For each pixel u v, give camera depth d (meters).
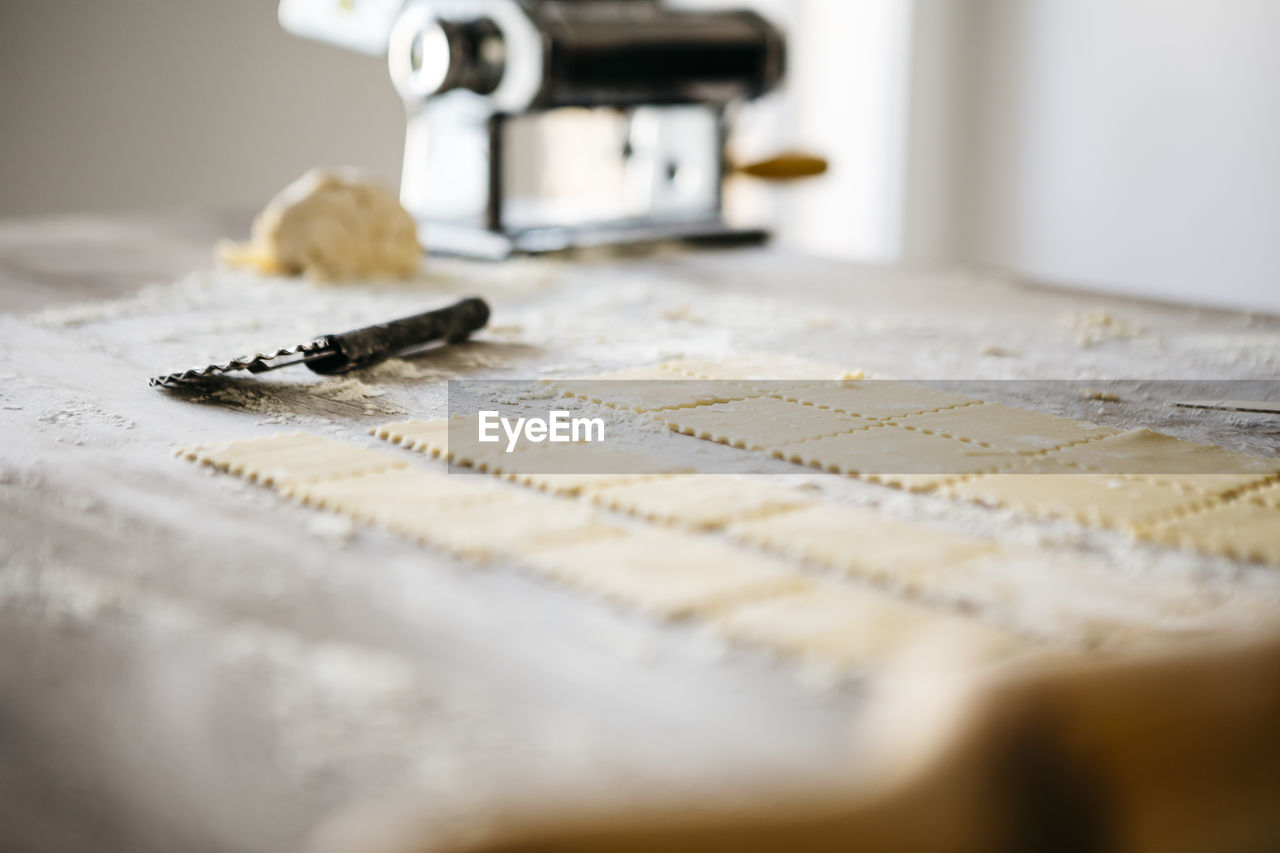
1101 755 0.44
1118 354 2.01
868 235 4.91
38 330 2.01
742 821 0.41
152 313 2.18
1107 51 4.38
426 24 2.65
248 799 0.70
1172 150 4.26
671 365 1.85
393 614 0.94
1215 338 2.15
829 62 4.80
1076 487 1.28
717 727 0.79
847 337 2.11
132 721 0.78
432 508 1.16
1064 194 4.58
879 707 0.82
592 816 0.40
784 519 1.16
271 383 1.69
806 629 0.92
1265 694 0.47
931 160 4.84
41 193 3.93
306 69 4.41
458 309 1.95
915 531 1.14
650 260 2.89
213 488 1.23
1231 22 4.04
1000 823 0.42
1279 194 4.02
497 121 2.79
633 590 0.99
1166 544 1.13
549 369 1.83
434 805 0.41
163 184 4.18
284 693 0.82
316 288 2.43
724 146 3.25
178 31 4.10
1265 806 0.46
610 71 2.77
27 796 0.70
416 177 2.99
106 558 1.04
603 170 4.93
